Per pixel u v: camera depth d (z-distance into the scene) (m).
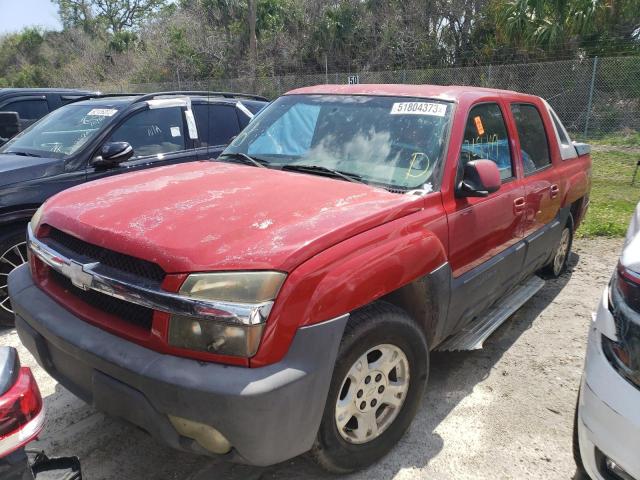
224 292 2.21
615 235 7.14
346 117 3.71
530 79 18.34
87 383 2.52
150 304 2.28
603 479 2.33
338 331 2.39
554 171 4.68
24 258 4.51
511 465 2.96
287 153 3.71
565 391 3.67
